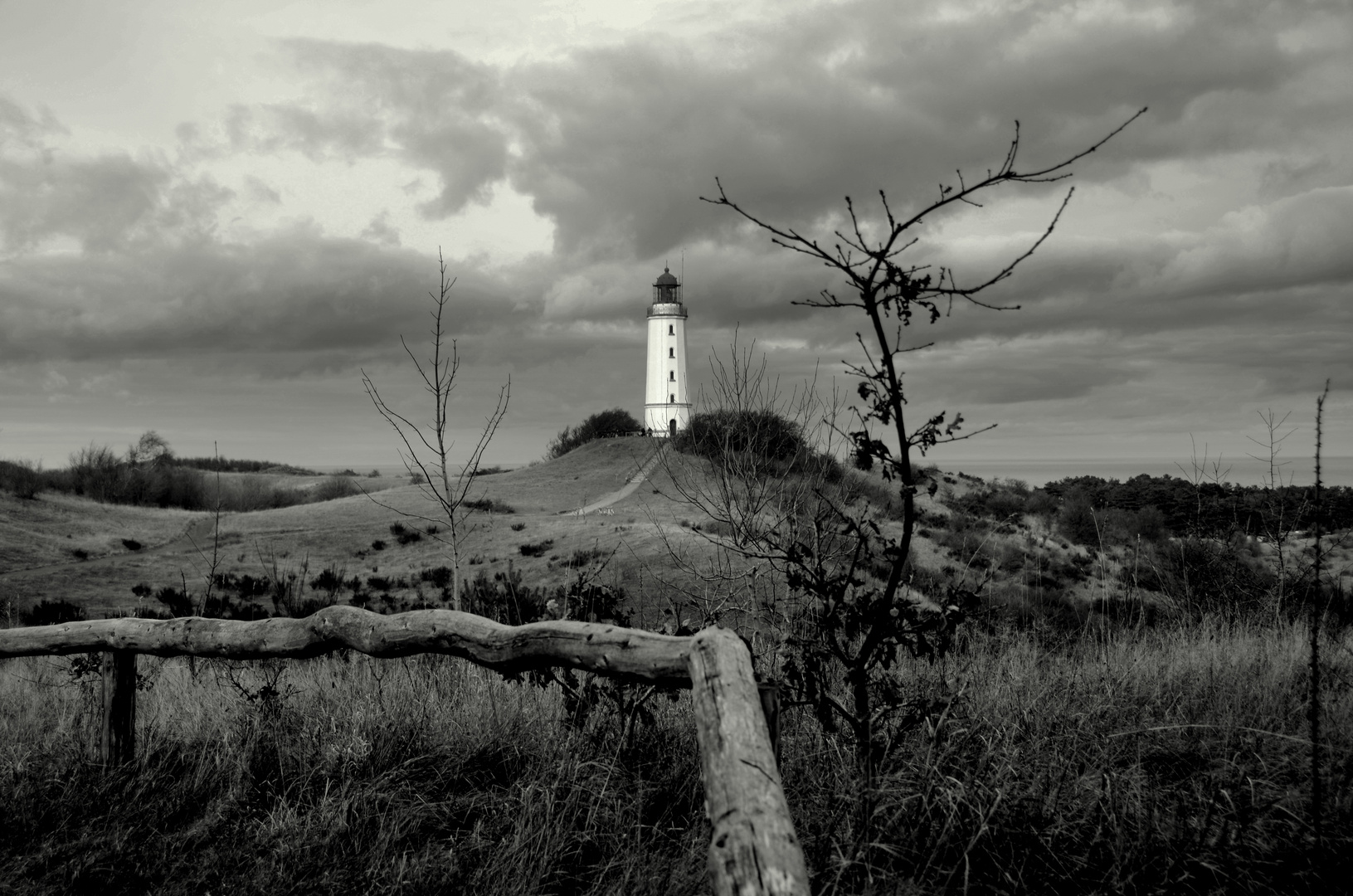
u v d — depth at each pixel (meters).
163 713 4.96
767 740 2.06
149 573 32.69
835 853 2.55
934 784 2.84
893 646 3.18
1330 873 2.49
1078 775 3.21
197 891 2.87
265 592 25.25
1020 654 4.87
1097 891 2.50
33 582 30.70
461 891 2.72
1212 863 2.58
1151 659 4.92
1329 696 4.05
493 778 3.58
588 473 65.00
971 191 2.70
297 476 89.06
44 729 4.89
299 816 3.31
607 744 3.65
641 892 2.63
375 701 4.32
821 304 2.98
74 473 53.50
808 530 4.39
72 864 3.02
